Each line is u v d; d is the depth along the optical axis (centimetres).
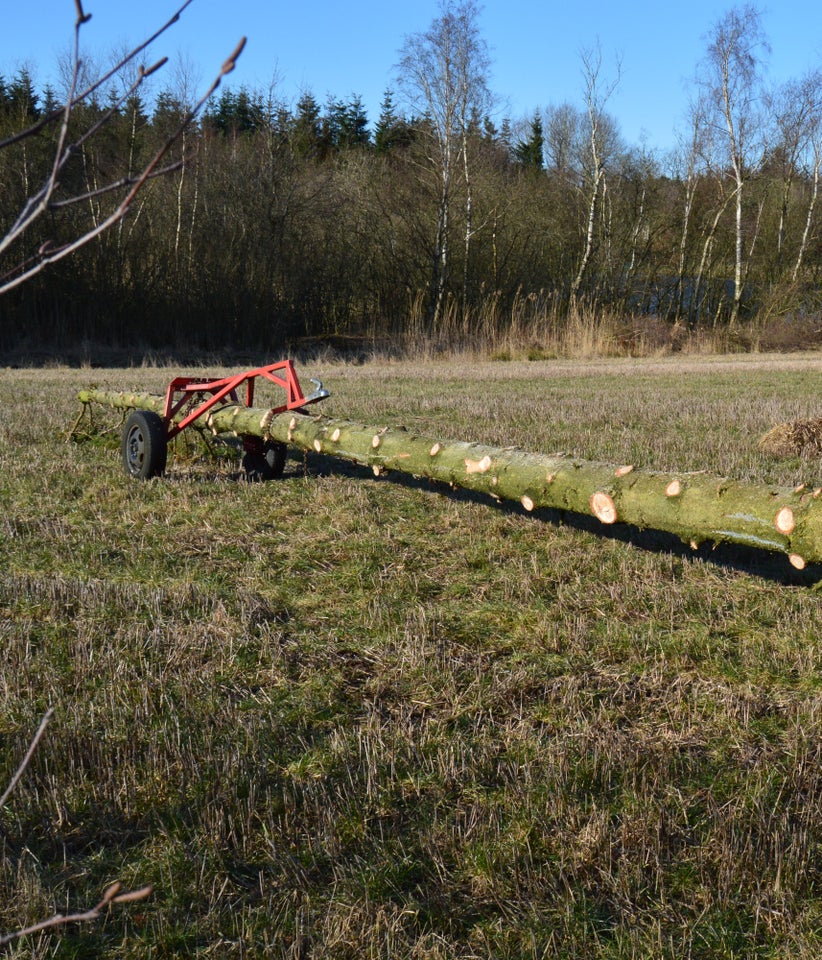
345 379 1970
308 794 314
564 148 4159
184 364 2523
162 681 397
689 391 1664
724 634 466
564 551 608
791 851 278
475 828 294
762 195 3916
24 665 412
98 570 564
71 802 309
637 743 348
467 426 1155
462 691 399
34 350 2556
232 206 3016
